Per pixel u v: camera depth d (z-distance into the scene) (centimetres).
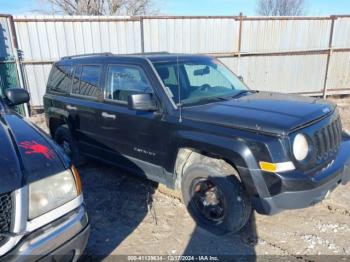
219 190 297
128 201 392
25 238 187
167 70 360
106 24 955
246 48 1048
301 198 258
